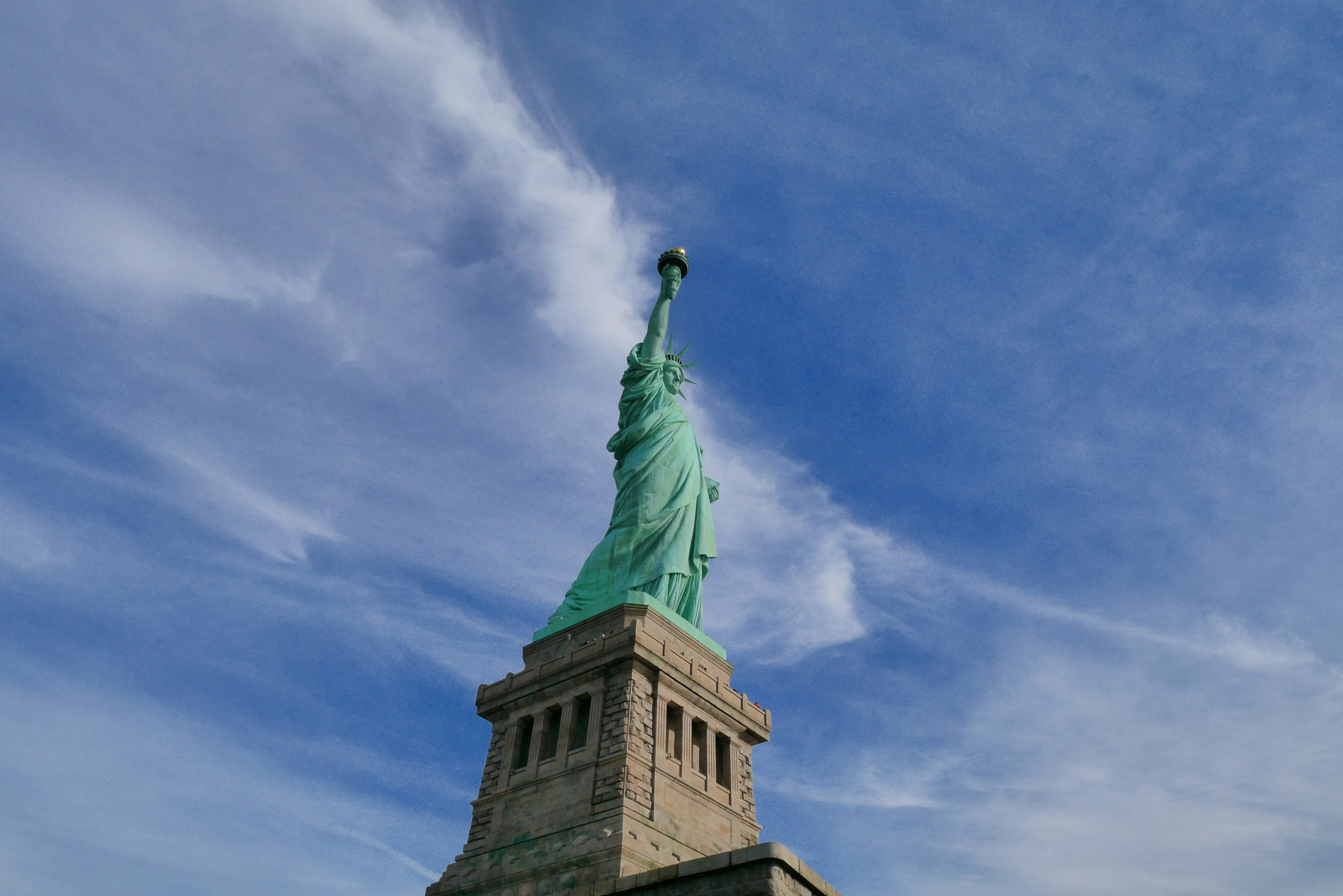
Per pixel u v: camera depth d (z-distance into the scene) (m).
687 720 79.62
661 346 103.25
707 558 92.62
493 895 70.19
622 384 102.69
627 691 76.38
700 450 100.88
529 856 70.88
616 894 58.19
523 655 87.56
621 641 78.19
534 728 80.88
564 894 64.88
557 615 88.56
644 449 95.50
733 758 82.44
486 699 84.31
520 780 77.56
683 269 108.69
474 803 79.19
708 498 97.94
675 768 75.88
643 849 67.44
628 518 91.44
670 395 101.12
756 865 52.62
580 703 80.00
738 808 79.75
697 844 73.06
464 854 75.75
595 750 74.69
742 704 85.25
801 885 54.25
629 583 87.94
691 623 87.81
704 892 54.00
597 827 68.75
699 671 82.38
